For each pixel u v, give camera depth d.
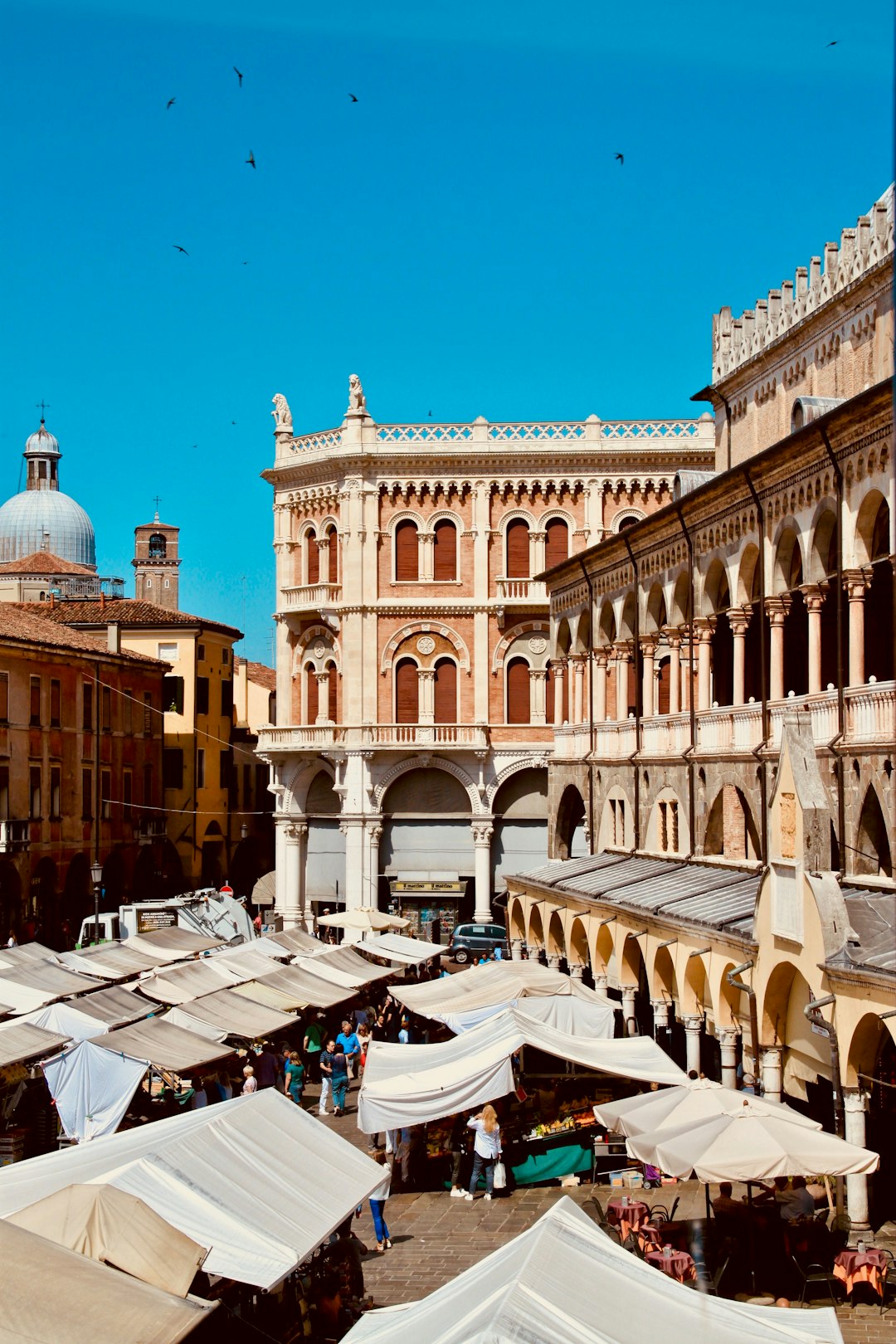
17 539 150.25
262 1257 19.42
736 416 58.41
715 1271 25.92
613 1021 39.12
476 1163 33.41
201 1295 21.78
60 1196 18.69
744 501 42.62
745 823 43.12
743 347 57.16
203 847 104.44
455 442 85.00
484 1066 32.38
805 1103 35.12
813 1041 31.42
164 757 102.38
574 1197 33.06
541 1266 16.25
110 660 93.25
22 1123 36.75
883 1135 30.83
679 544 48.72
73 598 112.69
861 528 35.47
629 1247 27.05
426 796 85.88
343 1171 23.48
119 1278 16.11
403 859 85.75
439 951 59.12
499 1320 14.84
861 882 33.88
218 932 68.56
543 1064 37.19
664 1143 24.83
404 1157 34.62
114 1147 22.25
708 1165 23.97
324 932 87.38
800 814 30.38
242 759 111.31
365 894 84.50
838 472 36.12
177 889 102.31
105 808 92.62
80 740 89.25
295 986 45.91
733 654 50.25
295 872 88.38
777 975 32.12
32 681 83.94
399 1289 26.59
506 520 85.38
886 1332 23.58
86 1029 36.56
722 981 35.66
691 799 45.91
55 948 85.75
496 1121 33.19
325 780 87.75
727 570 44.47
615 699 57.94
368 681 85.19
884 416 33.69
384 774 84.88
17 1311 15.09
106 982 45.97
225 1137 22.59
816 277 50.19
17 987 40.62
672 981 41.03
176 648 103.06
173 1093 40.34
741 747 42.25
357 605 85.00
